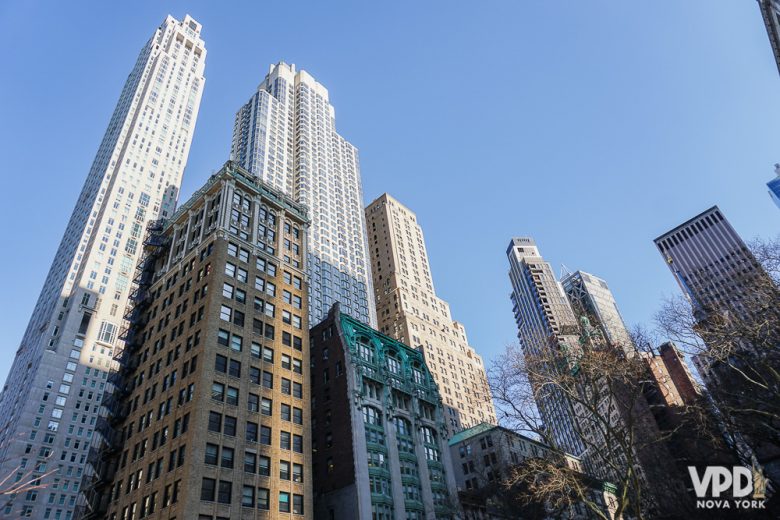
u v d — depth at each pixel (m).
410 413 74.69
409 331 148.62
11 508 98.25
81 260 141.25
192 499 44.44
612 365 41.28
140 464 52.78
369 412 68.38
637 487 36.75
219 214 68.88
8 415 117.75
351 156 195.88
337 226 160.62
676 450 63.00
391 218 189.50
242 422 52.81
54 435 112.19
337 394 68.94
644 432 60.00
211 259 63.97
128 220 152.75
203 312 58.81
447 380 145.25
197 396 50.88
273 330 64.19
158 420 54.53
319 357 75.06
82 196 171.12
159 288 72.06
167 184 171.75
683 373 84.31
